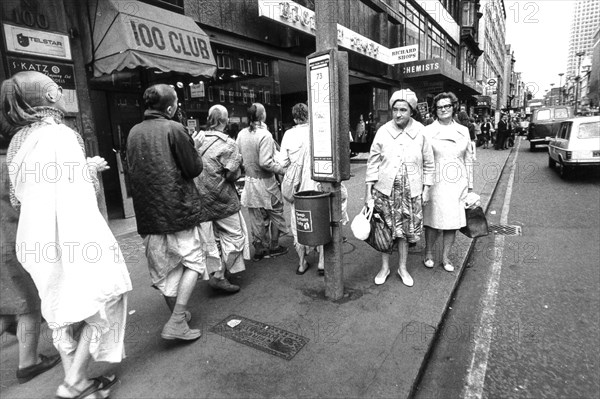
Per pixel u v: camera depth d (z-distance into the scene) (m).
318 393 2.20
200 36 6.77
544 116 17.28
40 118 2.06
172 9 6.80
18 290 2.23
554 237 5.11
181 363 2.50
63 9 5.01
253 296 3.46
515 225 5.79
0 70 4.42
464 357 2.64
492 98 43.22
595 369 2.44
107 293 2.06
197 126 8.13
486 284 3.78
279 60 10.62
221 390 2.24
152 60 5.62
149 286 3.78
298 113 3.81
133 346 2.71
